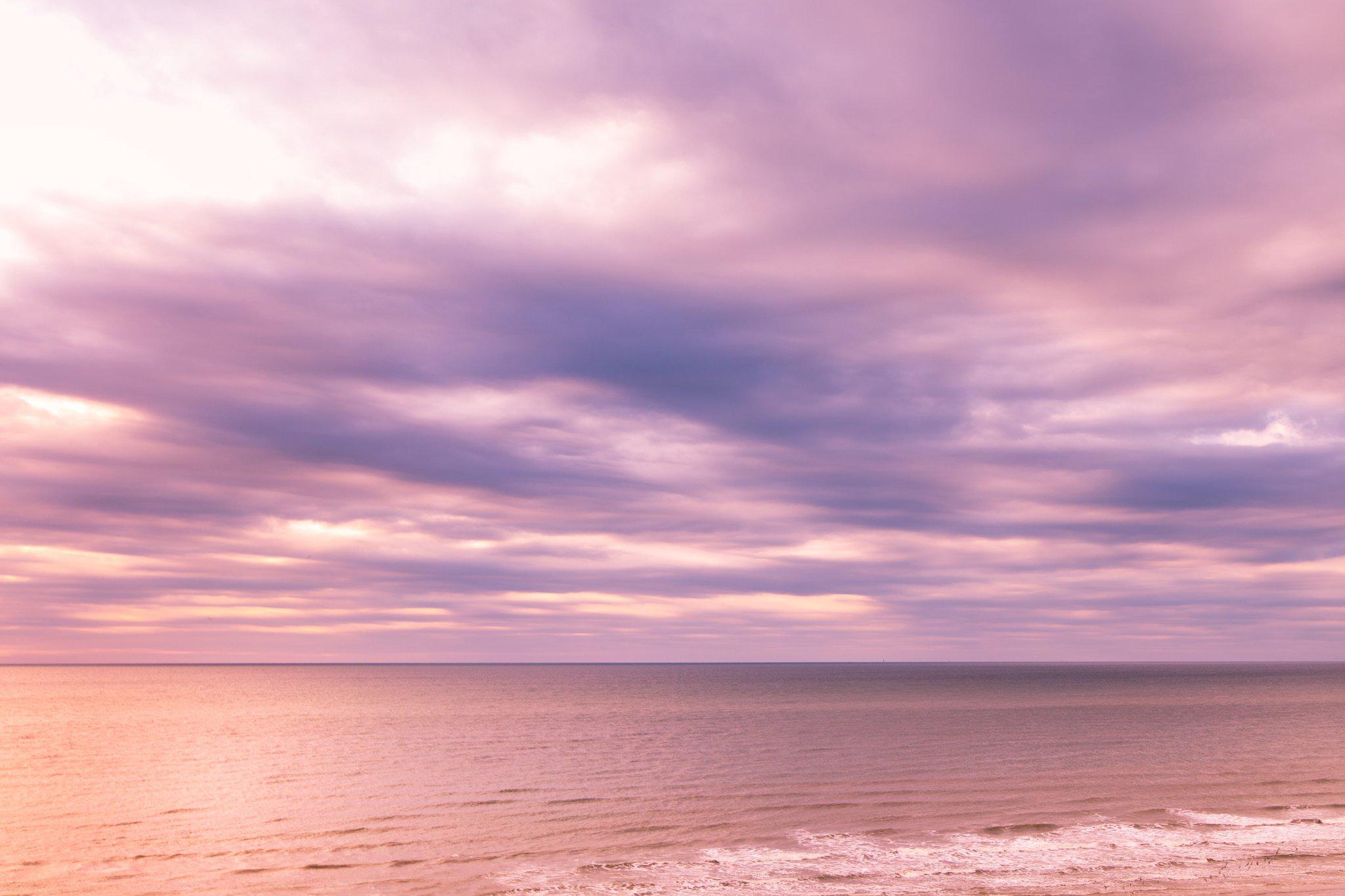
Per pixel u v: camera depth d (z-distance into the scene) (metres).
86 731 78.19
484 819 36.66
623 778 47.47
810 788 43.34
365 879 27.78
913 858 29.72
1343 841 31.50
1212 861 28.81
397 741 67.56
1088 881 26.72
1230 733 69.31
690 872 28.23
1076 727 74.44
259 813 38.16
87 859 30.47
